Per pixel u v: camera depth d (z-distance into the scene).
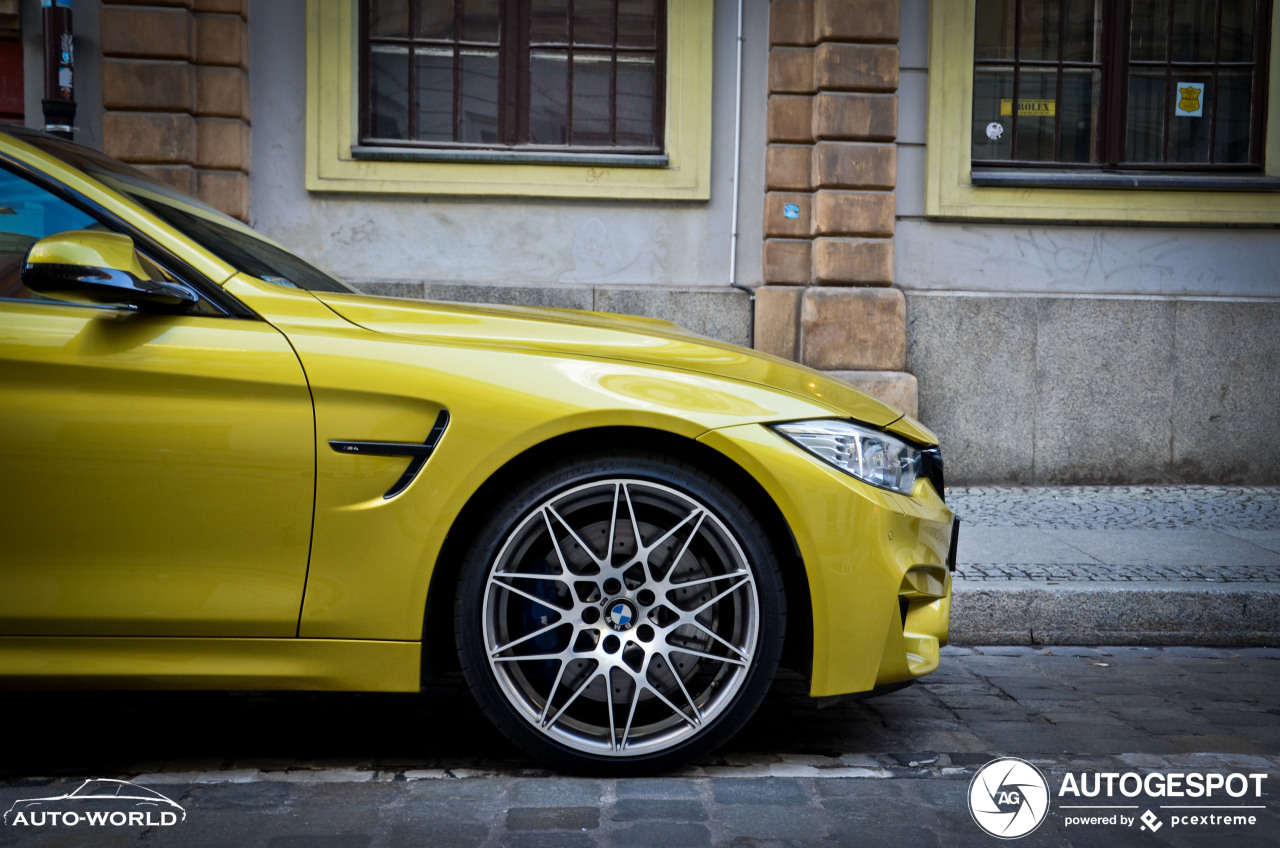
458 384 2.48
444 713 3.16
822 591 2.54
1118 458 7.44
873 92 7.23
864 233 7.25
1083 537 5.40
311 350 2.46
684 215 7.54
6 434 2.36
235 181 7.13
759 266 7.58
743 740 2.93
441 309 2.70
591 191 7.44
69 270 2.27
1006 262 7.49
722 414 2.54
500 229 7.47
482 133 7.61
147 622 2.40
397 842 2.18
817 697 2.56
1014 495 6.90
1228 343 7.43
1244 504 6.58
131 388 2.40
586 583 2.56
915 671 2.67
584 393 2.50
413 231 7.42
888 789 2.55
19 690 2.41
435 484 2.45
